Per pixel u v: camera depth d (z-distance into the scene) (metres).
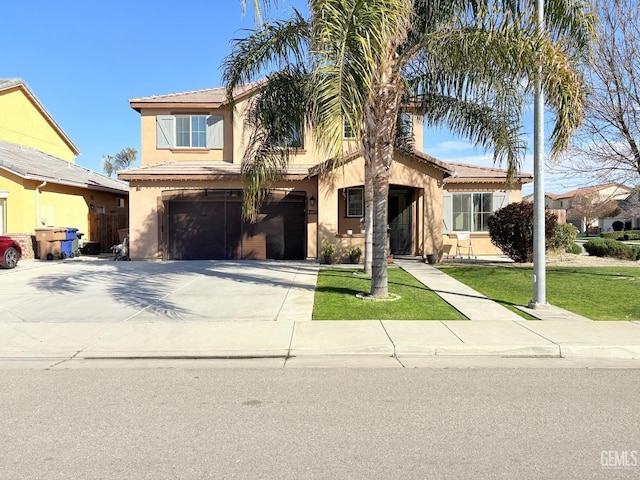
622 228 53.31
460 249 20.42
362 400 5.12
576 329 7.93
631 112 12.28
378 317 8.81
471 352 6.98
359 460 3.80
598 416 4.67
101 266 16.47
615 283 11.74
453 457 3.84
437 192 17.28
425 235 17.25
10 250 15.94
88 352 7.02
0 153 20.98
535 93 8.98
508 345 7.00
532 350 6.94
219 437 4.23
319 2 7.68
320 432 4.33
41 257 19.05
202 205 18.58
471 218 20.53
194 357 6.89
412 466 3.70
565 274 13.16
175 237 18.58
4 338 7.70
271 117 12.33
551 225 16.03
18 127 26.31
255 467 3.70
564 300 10.27
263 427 4.44
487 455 3.87
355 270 14.98
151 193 18.34
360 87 7.91
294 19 11.32
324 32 7.46
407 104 12.74
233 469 3.67
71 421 4.61
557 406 4.94
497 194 20.50
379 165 10.19
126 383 5.75
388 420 4.59
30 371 6.28
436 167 17.16
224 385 5.65
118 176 17.86
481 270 14.36
